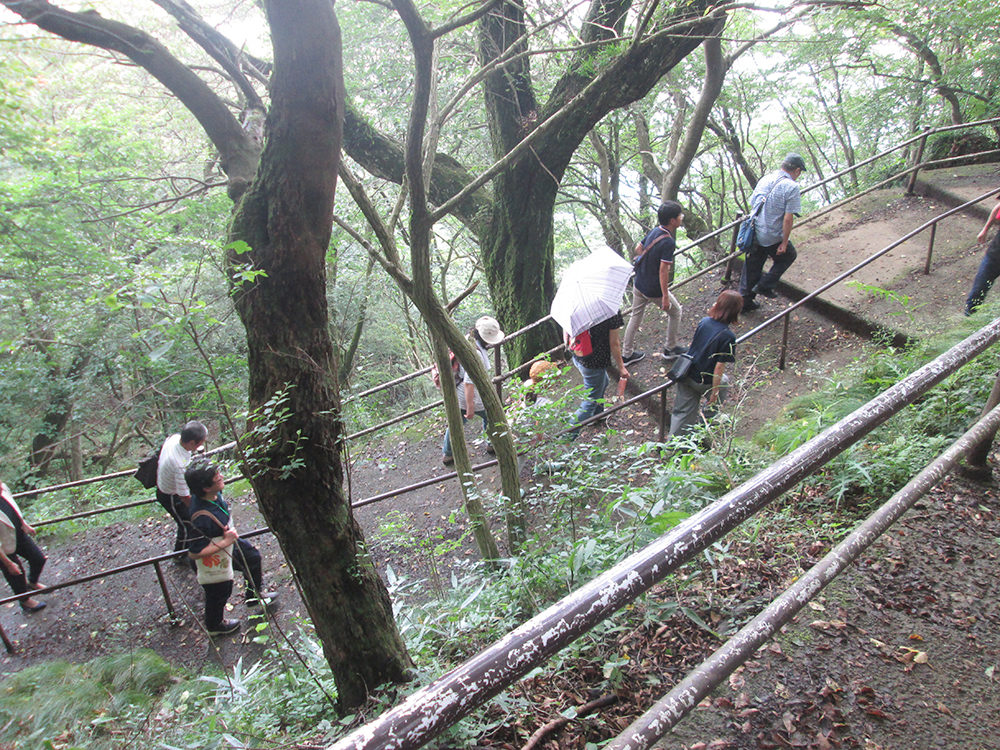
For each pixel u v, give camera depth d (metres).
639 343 7.71
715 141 15.21
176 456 5.37
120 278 2.70
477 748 2.04
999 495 3.00
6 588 6.56
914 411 3.82
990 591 2.46
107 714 3.70
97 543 7.17
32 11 2.52
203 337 2.64
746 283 7.28
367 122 8.00
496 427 4.18
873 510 3.10
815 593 1.65
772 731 1.95
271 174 2.33
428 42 2.72
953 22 8.70
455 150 10.79
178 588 6.05
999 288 6.30
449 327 3.99
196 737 2.88
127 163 8.63
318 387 2.53
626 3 6.15
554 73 8.52
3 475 12.21
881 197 9.38
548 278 8.55
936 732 1.92
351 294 13.47
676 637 2.44
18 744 3.53
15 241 7.54
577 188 15.68
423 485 4.96
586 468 3.70
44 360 10.18
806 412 5.00
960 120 10.09
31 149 7.42
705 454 3.88
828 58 10.84
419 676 2.54
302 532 2.59
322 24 2.13
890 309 6.61
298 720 2.84
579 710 2.14
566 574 2.86
